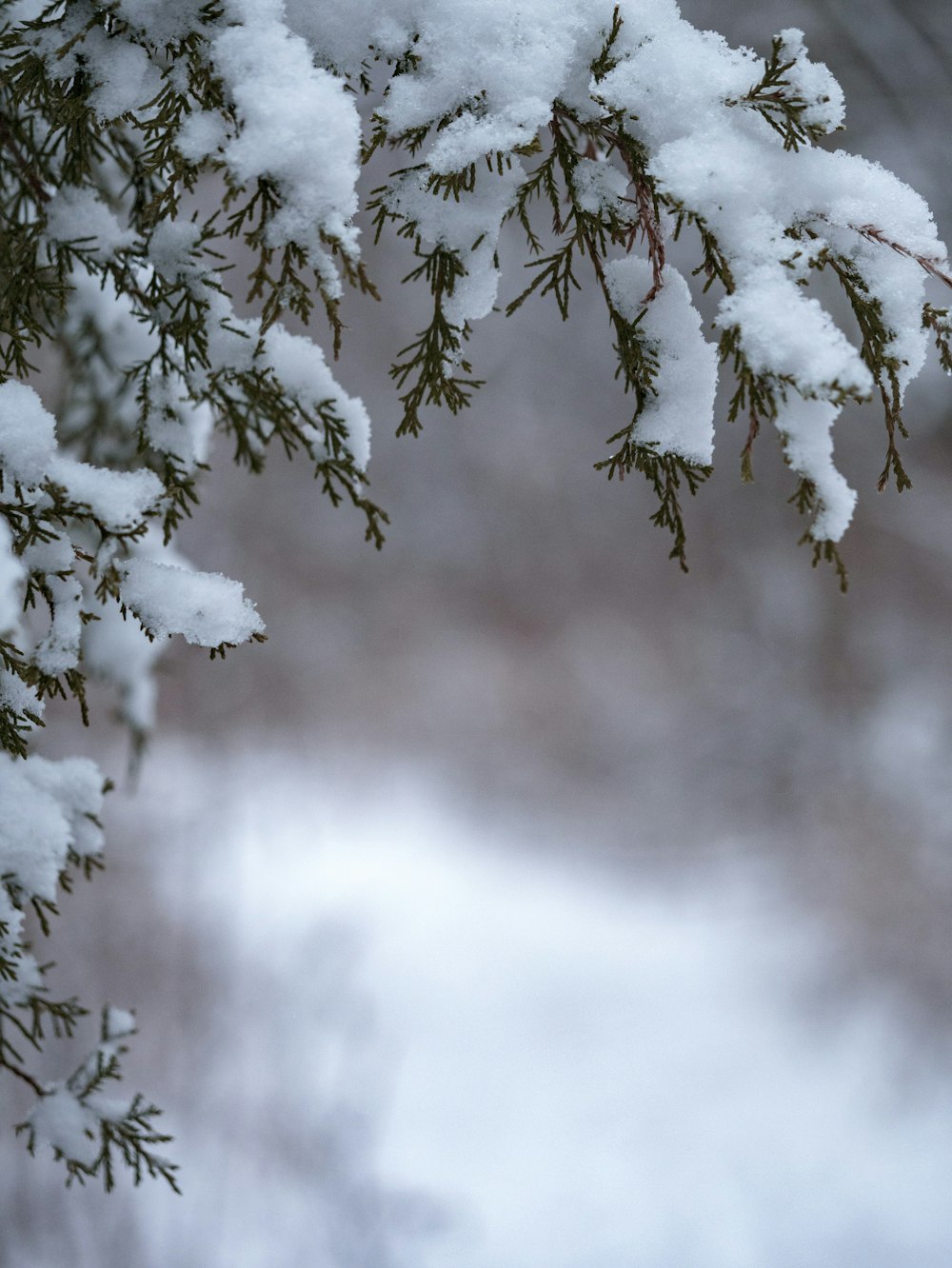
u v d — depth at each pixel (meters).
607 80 1.12
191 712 9.01
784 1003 7.14
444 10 1.16
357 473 1.28
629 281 1.18
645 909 8.66
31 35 1.18
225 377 1.29
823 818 8.80
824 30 7.07
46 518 1.14
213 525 12.70
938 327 1.11
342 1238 4.39
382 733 11.80
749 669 10.88
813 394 0.99
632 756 10.84
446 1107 5.79
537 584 13.98
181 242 1.26
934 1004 6.65
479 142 1.12
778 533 11.64
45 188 1.44
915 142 7.21
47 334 1.31
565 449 14.68
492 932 8.13
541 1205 5.24
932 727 8.93
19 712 1.23
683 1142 5.88
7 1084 4.28
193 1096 4.80
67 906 5.66
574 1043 6.80
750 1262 5.06
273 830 8.24
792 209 1.10
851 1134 5.90
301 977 6.17
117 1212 4.01
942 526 9.45
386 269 13.01
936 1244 5.17
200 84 1.14
